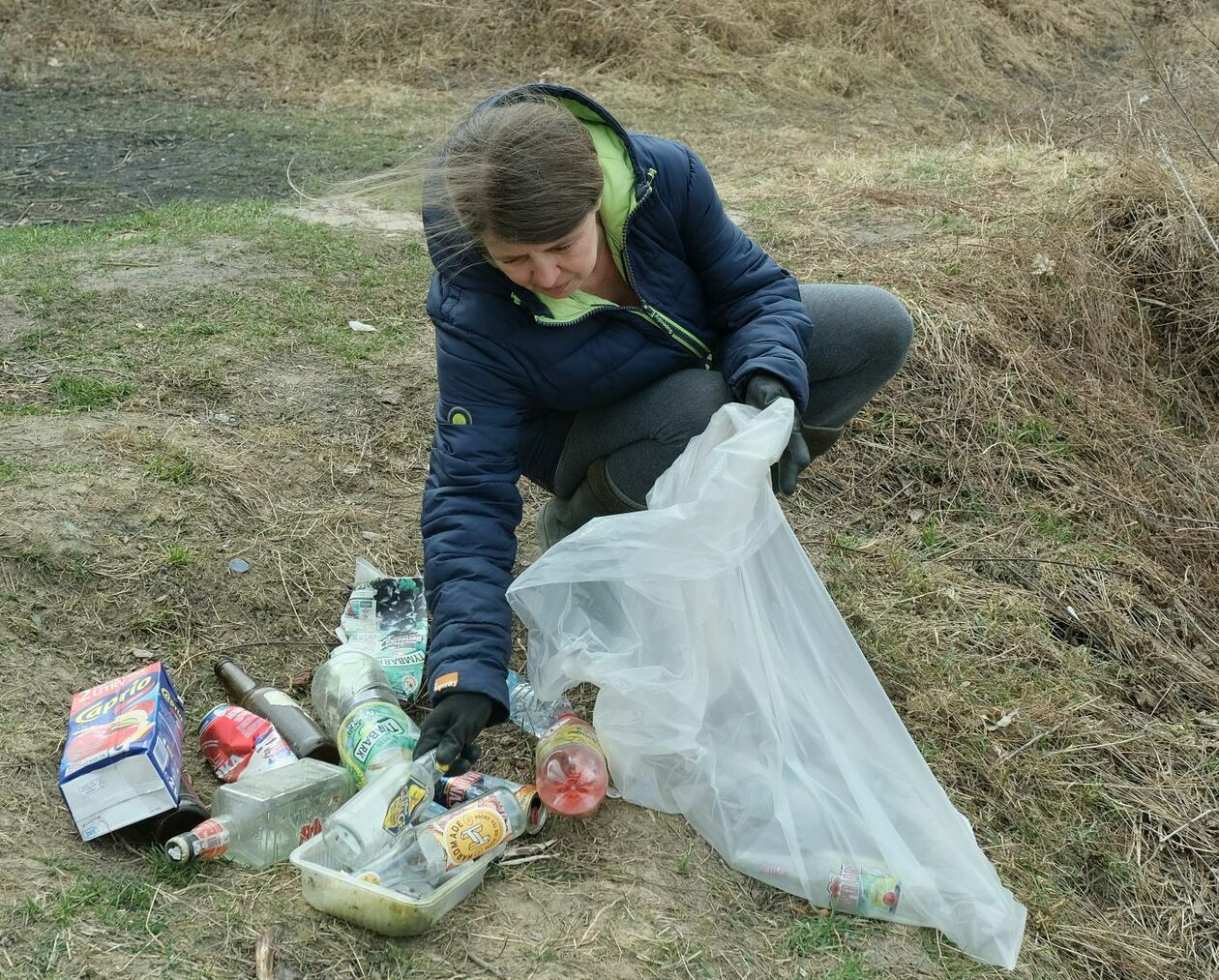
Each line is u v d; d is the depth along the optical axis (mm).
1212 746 2859
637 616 2211
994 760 2652
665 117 8766
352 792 2193
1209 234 4832
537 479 2689
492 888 2076
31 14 9836
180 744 2256
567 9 9852
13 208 5969
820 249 4973
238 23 9945
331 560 2969
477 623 2113
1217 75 7184
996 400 4039
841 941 2080
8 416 3268
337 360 3896
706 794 2213
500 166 1940
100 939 1862
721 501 2152
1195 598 3520
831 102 9727
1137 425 4266
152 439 3213
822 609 2270
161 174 6777
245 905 1971
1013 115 9352
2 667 2443
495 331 2230
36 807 2125
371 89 9086
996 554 3432
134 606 2688
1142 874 2486
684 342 2414
